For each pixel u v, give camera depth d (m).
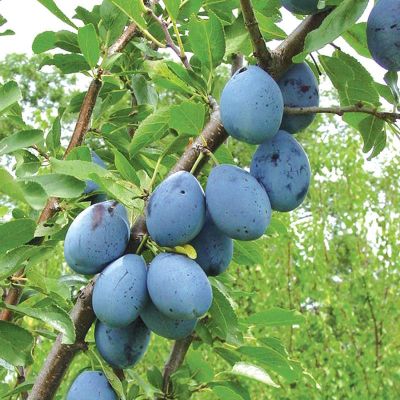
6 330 0.67
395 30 0.67
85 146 0.77
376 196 2.31
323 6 0.66
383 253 2.21
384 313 2.16
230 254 0.71
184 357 0.95
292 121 0.71
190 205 0.67
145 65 0.73
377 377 2.02
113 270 0.67
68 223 0.86
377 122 0.73
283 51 0.69
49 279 0.72
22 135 0.73
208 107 0.74
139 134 0.76
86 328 0.70
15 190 0.62
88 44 0.83
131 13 0.75
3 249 0.65
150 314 0.68
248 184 0.68
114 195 0.68
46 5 0.84
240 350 0.86
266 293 2.16
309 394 1.91
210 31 0.72
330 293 2.18
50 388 0.70
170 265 0.66
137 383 0.79
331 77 0.74
